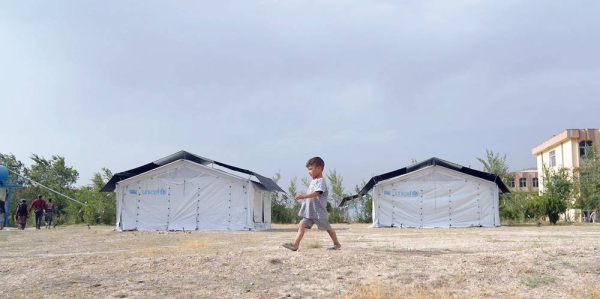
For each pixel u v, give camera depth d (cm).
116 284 629
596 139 4553
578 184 3516
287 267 694
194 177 2377
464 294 562
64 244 1366
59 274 696
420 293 558
